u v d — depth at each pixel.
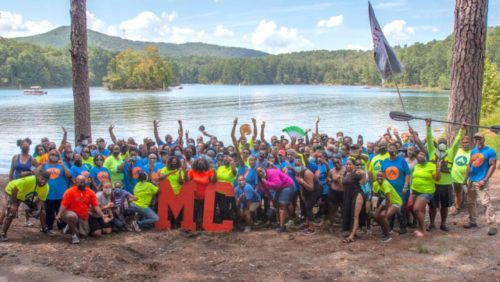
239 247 8.66
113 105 66.50
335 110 58.09
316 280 7.03
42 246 8.29
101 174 10.07
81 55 15.30
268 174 9.65
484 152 9.08
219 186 9.76
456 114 11.58
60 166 9.45
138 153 12.21
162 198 9.83
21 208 11.51
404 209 9.18
